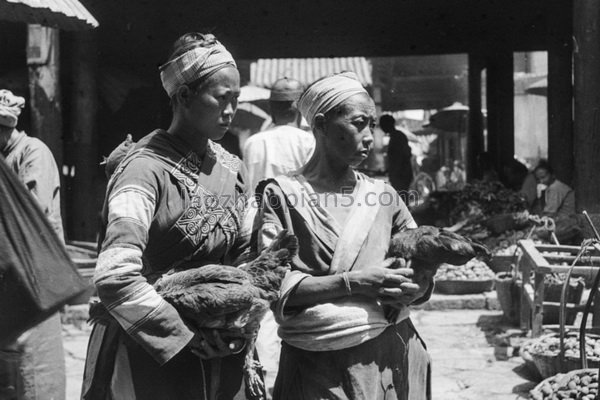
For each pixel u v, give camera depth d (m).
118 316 2.67
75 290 2.68
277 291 2.80
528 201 13.21
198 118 2.88
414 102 33.25
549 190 11.22
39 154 4.73
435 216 13.41
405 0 13.79
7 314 2.64
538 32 16.42
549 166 13.12
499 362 6.43
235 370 2.90
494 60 18.30
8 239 2.62
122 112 14.58
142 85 13.47
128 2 12.74
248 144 5.62
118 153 3.37
